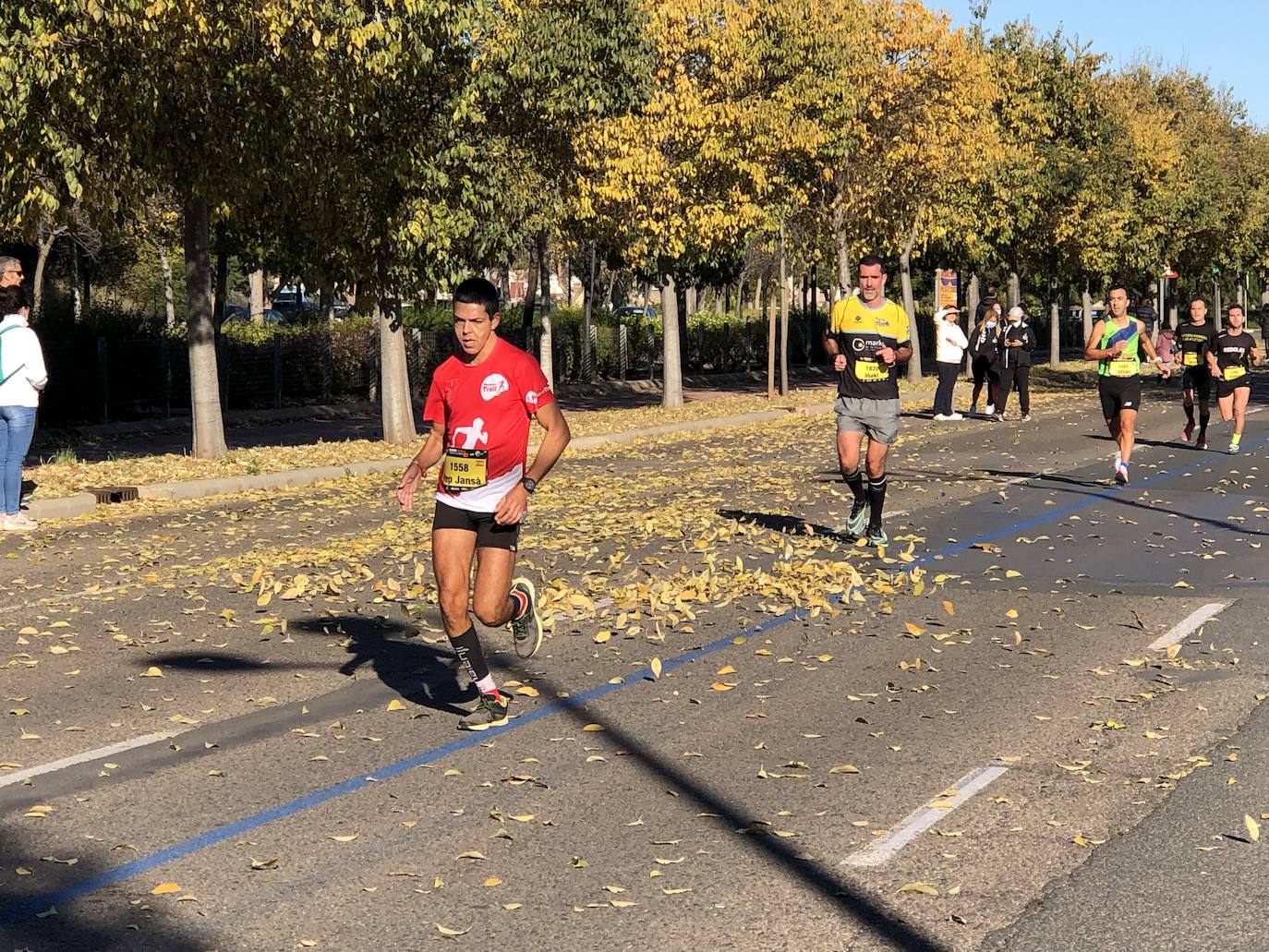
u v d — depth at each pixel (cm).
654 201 2767
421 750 647
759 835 534
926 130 3431
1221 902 469
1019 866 501
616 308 6906
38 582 1090
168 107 1733
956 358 2672
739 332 5125
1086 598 967
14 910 475
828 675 774
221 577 1091
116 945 447
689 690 746
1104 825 541
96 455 2186
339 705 726
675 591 976
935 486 1594
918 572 1048
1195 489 1548
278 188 1973
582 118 2381
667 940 444
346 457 1981
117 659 830
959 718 686
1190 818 546
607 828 543
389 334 2188
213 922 463
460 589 668
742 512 1405
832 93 2958
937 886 484
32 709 725
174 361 2845
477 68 2055
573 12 2345
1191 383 2016
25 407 1361
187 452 2130
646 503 1491
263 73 1728
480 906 472
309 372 3259
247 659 826
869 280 1148
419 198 2034
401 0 1722
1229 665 782
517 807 569
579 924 457
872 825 542
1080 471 1742
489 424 657
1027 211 4238
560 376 4075
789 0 2908
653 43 2509
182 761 636
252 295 5119
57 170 1745
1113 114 4506
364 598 1000
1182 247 5938
